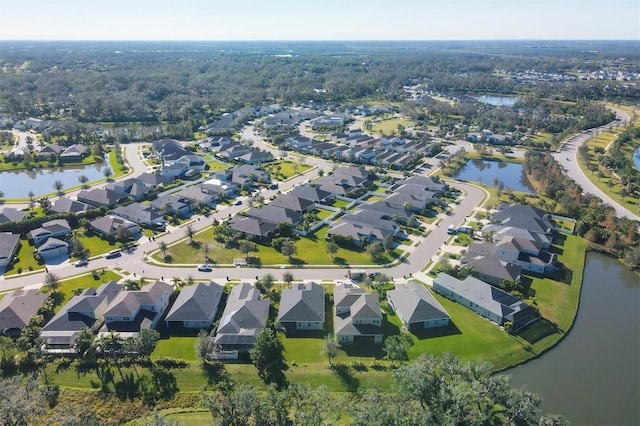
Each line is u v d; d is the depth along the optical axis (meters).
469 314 107.62
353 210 169.38
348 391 84.50
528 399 72.50
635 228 142.25
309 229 152.75
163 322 105.19
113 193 176.12
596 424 78.31
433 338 98.69
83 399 82.94
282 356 93.38
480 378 77.75
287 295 109.69
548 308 110.19
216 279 122.94
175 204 168.88
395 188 190.38
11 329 98.88
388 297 112.75
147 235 150.00
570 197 170.00
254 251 138.88
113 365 90.38
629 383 88.00
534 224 146.88
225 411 72.62
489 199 182.25
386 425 69.44
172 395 84.12
